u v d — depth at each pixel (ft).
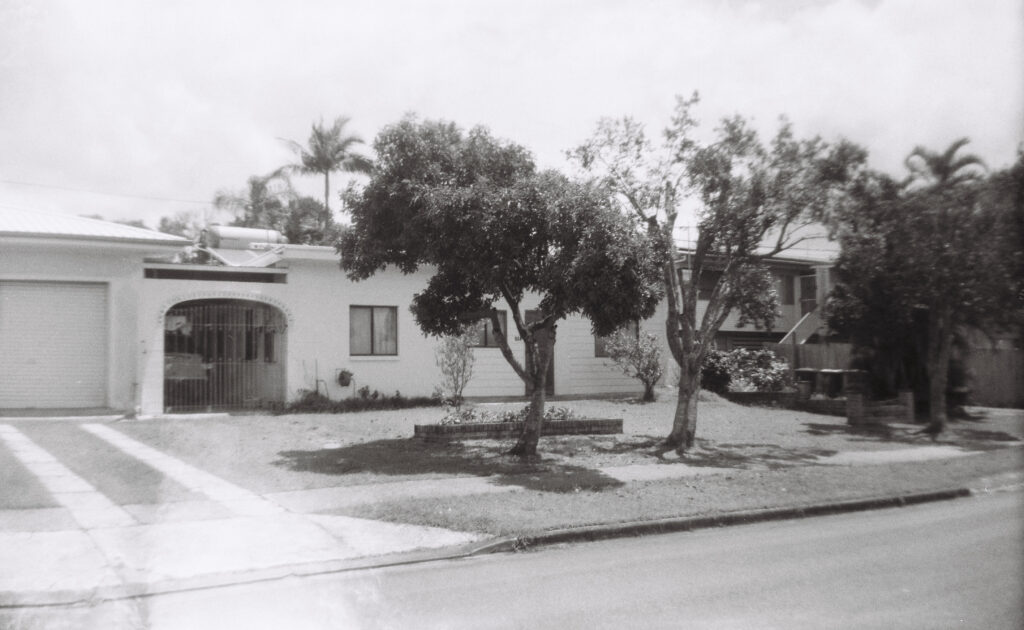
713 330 51.24
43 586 22.26
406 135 42.27
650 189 49.39
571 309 41.22
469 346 65.57
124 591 22.25
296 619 20.33
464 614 20.56
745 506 34.24
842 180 51.55
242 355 67.41
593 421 55.62
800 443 55.16
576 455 46.80
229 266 66.49
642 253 40.40
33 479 36.09
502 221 39.75
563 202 39.58
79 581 22.76
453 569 25.34
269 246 82.33
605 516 31.37
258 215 122.93
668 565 25.90
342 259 46.80
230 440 49.11
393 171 42.34
